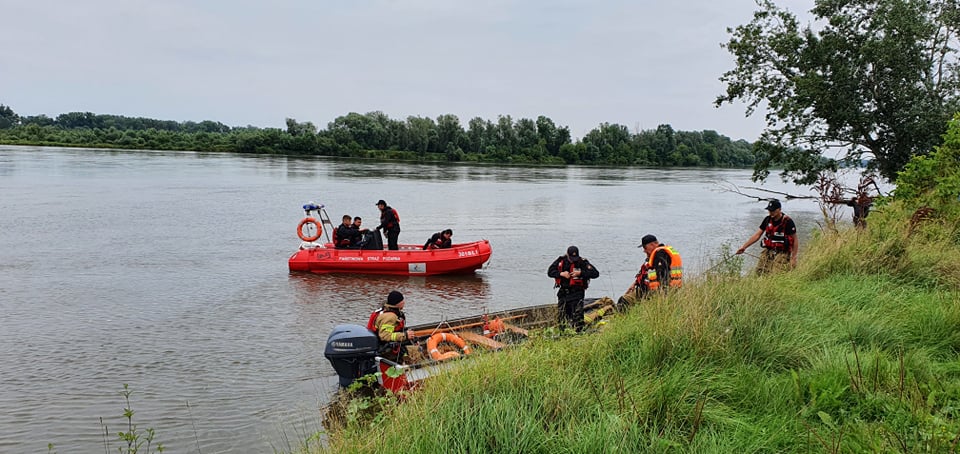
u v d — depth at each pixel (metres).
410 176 55.16
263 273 14.84
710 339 5.66
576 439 4.06
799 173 21.73
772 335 5.87
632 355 5.59
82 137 105.38
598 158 111.94
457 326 9.01
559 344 6.04
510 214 28.48
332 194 36.00
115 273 14.45
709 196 42.62
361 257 14.96
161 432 6.40
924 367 5.13
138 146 102.38
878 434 3.95
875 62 19.08
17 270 14.50
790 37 19.92
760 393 4.86
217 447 6.05
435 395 4.90
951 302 6.52
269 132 100.75
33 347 9.14
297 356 8.86
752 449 4.05
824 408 4.55
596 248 19.19
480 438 4.13
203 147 101.69
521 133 113.44
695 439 4.18
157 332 9.96
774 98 21.22
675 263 7.95
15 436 6.32
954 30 19.28
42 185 35.97
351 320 10.87
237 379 7.91
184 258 16.45
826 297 7.50
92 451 6.00
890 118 19.38
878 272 8.59
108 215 24.52
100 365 8.41
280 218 25.05
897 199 12.59
